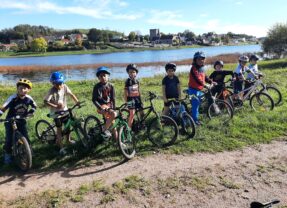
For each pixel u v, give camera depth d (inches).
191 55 1914.4
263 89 259.8
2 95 440.1
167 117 187.8
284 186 141.1
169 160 169.2
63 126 183.8
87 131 186.1
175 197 132.9
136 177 148.9
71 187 142.9
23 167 158.9
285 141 194.1
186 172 154.6
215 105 229.5
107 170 158.9
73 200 131.3
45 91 437.1
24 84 160.2
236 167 159.8
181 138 195.6
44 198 133.5
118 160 169.2
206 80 231.3
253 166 160.7
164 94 205.8
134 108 186.5
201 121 223.1
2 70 1154.0
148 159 170.7
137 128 193.3
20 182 149.2
